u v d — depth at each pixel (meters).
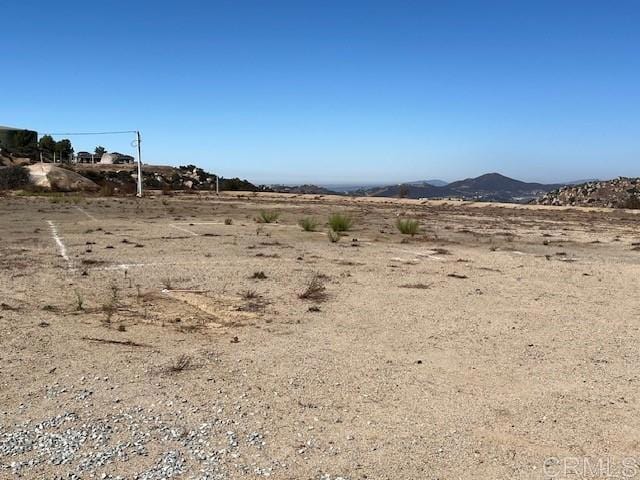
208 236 16.92
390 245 16.06
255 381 5.30
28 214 24.45
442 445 4.13
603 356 6.21
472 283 10.40
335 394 5.04
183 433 4.23
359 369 5.69
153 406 4.71
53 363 5.67
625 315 8.08
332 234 17.55
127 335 6.67
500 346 6.54
